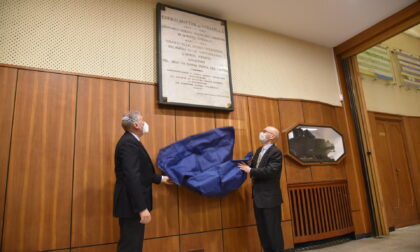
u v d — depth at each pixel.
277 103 3.93
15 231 2.24
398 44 5.92
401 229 4.63
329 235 3.76
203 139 3.07
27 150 2.41
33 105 2.51
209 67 3.47
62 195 2.46
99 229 2.53
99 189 2.61
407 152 5.30
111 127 2.79
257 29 4.14
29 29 2.65
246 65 3.87
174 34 3.33
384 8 3.83
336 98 4.64
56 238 2.36
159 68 3.12
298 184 3.73
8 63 2.50
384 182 4.84
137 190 1.90
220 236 3.06
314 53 4.63
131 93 2.96
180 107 3.20
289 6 3.69
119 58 3.01
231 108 3.47
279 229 2.68
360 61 5.15
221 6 3.62
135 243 1.95
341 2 3.66
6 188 2.28
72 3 2.90
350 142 4.49
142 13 3.28
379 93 5.31
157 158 2.88
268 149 2.92
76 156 2.58
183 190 2.98
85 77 2.78
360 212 4.23
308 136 4.00
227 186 2.89
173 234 2.83
